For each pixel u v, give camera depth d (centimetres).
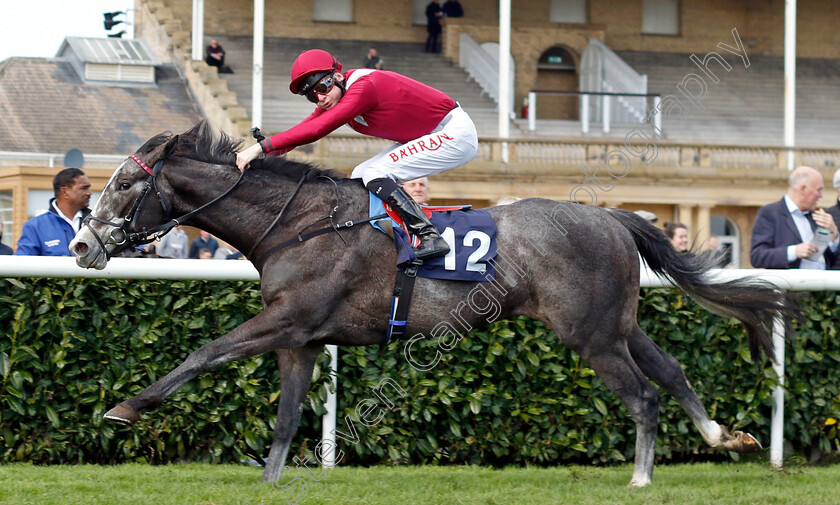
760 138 3166
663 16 3938
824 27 3981
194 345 739
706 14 3947
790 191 895
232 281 740
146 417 738
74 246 589
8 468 693
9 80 2759
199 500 559
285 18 3694
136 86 2928
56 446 730
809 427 827
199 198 610
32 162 2341
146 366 729
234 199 611
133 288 729
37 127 2525
